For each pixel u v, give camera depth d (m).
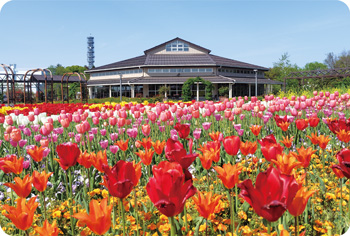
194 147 4.47
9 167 2.29
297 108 5.89
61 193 3.20
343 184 3.03
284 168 1.76
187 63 46.28
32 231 2.36
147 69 45.81
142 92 45.84
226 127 5.80
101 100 37.56
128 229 2.24
